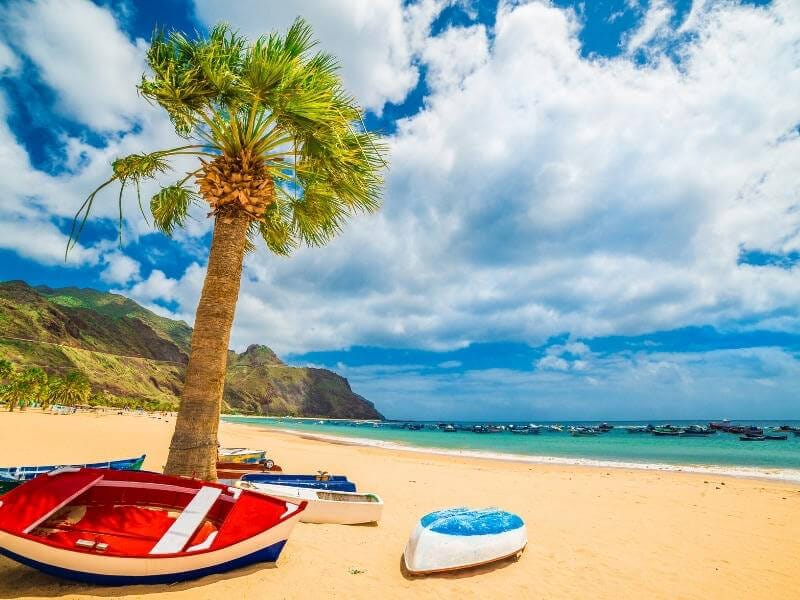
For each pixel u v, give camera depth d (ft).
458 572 18.39
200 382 21.30
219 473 33.76
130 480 17.71
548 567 19.89
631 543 24.71
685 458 91.91
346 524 25.29
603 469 66.44
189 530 15.33
